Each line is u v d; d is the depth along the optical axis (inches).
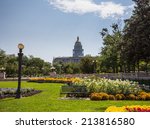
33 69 4158.5
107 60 2773.1
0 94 1009.5
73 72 4650.6
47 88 1464.1
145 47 1831.9
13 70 3617.1
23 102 824.9
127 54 1914.4
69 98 946.7
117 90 951.6
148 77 1916.8
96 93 917.2
